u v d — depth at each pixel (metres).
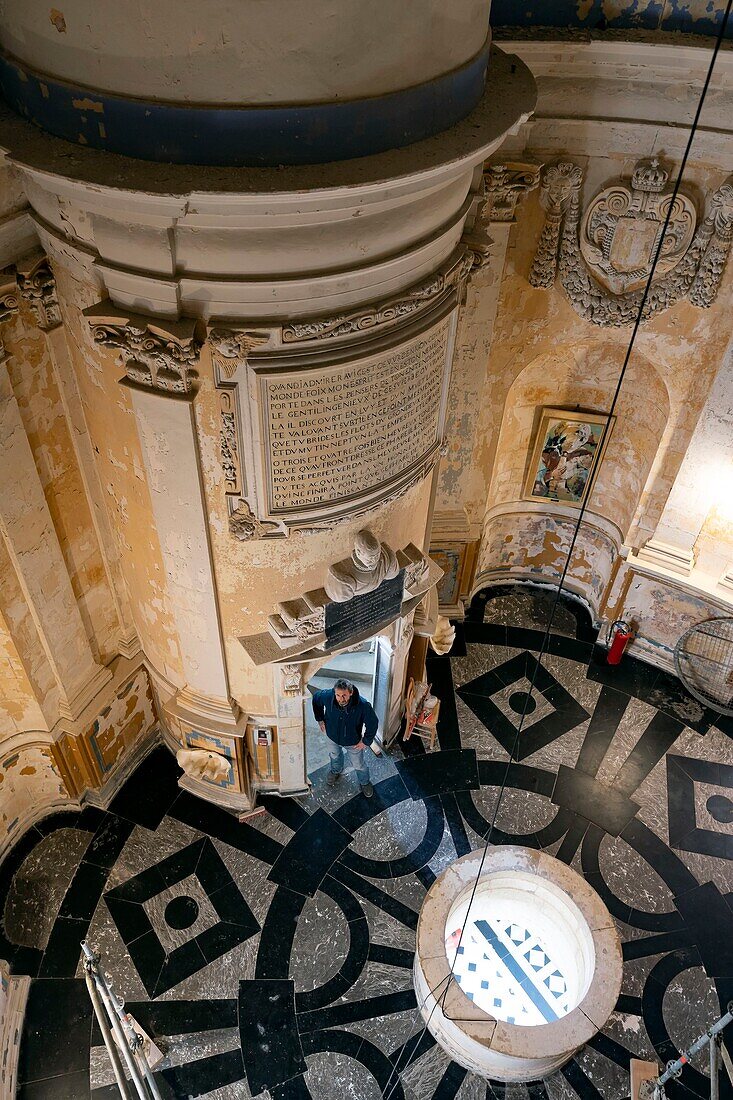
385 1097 7.20
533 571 11.32
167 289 5.09
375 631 7.69
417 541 7.98
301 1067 7.34
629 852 8.82
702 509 9.24
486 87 5.57
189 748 8.62
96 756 8.55
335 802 9.07
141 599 7.46
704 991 7.89
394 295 5.71
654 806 9.19
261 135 4.42
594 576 10.82
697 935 8.25
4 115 4.92
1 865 8.42
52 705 7.85
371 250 5.25
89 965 5.36
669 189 7.19
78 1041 7.39
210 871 8.48
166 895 8.30
